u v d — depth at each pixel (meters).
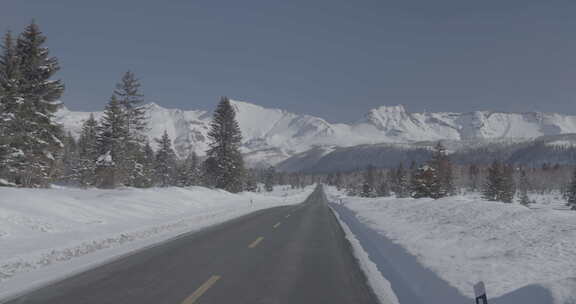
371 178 130.38
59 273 7.62
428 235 11.52
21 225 11.89
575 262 6.80
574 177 67.81
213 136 59.06
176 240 12.42
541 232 9.13
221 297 6.28
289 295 6.48
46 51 31.30
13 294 6.17
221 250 10.80
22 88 30.09
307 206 40.25
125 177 44.72
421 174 54.41
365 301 6.23
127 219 17.09
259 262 9.26
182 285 6.97
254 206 35.16
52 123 31.77
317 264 9.12
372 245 12.20
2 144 28.02
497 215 12.14
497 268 7.01
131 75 45.41
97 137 45.22
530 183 138.62
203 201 31.55
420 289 6.90
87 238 11.41
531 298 4.63
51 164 33.06
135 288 6.69
